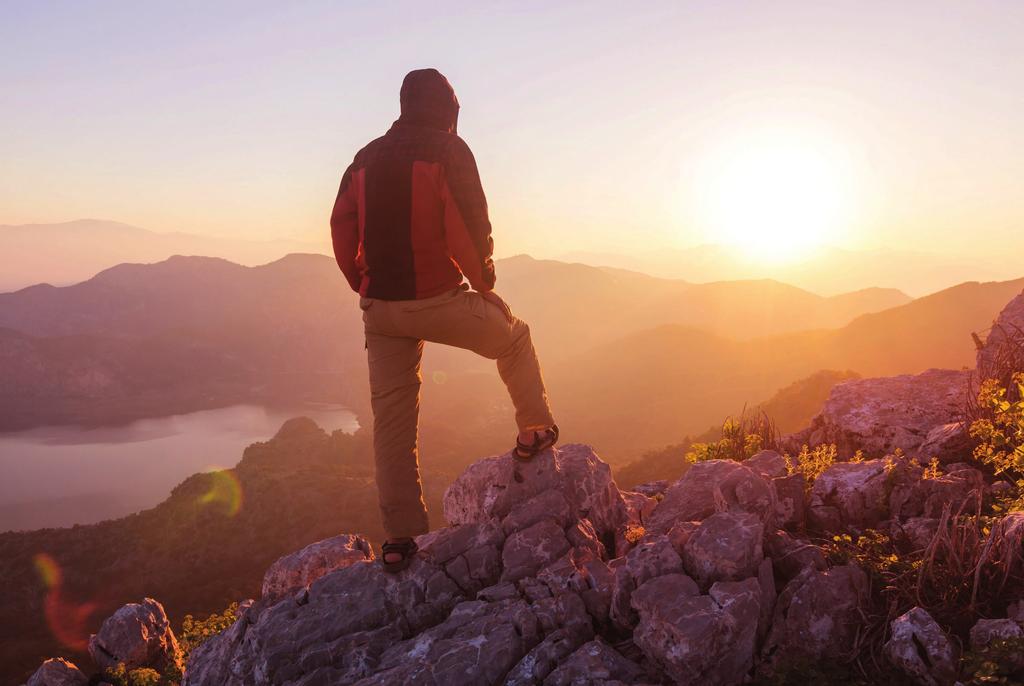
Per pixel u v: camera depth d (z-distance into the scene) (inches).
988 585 111.8
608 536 165.8
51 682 343.6
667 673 105.0
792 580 117.9
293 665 131.1
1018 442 160.6
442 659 116.6
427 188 111.7
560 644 113.9
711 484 152.4
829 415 243.0
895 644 102.1
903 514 151.5
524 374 142.6
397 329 123.7
